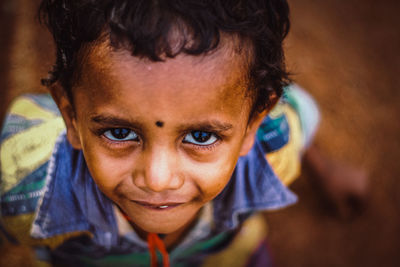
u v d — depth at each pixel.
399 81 2.52
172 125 0.76
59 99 0.93
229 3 0.75
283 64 0.95
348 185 2.20
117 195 0.91
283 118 1.37
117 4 0.73
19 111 1.45
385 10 2.70
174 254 1.54
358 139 2.39
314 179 2.27
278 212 2.28
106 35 0.74
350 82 2.50
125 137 0.82
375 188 2.29
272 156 1.37
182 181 0.85
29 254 2.05
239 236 1.81
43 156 1.30
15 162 1.30
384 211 2.26
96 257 1.56
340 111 2.44
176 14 0.72
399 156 2.37
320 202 2.30
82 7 0.77
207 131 0.80
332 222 2.26
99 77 0.75
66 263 1.64
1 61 2.32
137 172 0.84
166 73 0.72
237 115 0.82
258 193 1.39
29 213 1.29
